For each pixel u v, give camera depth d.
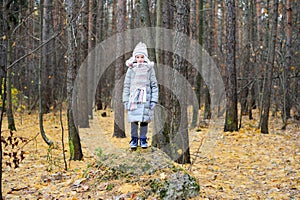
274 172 7.45
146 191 5.05
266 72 13.59
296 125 14.27
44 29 13.12
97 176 5.64
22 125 14.27
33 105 18.30
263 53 16.80
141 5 8.02
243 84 17.44
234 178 7.04
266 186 6.48
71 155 8.20
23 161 8.05
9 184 6.29
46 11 13.49
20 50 18.52
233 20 12.86
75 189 5.56
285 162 8.28
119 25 11.95
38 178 6.64
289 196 5.86
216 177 6.98
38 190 5.89
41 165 7.69
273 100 17.73
